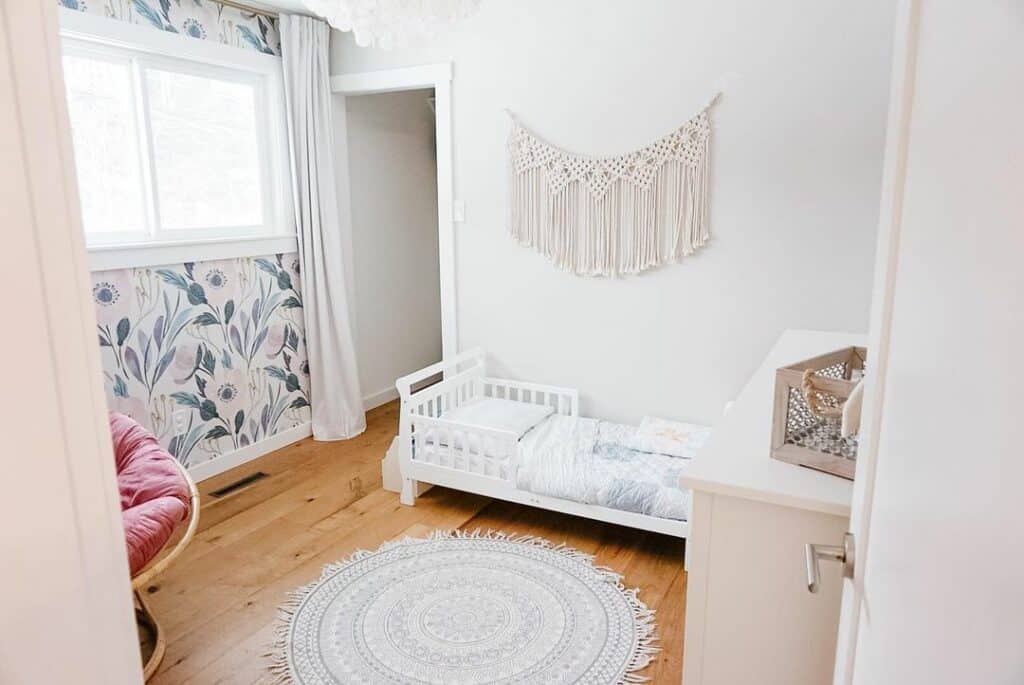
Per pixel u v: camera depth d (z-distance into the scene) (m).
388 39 2.29
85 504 0.60
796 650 1.30
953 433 0.49
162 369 3.34
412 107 4.89
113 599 0.64
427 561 2.75
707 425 3.39
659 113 3.21
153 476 2.21
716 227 3.20
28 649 0.56
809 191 3.00
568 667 2.14
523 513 3.20
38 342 0.55
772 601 1.30
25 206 0.53
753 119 3.04
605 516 2.81
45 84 0.55
